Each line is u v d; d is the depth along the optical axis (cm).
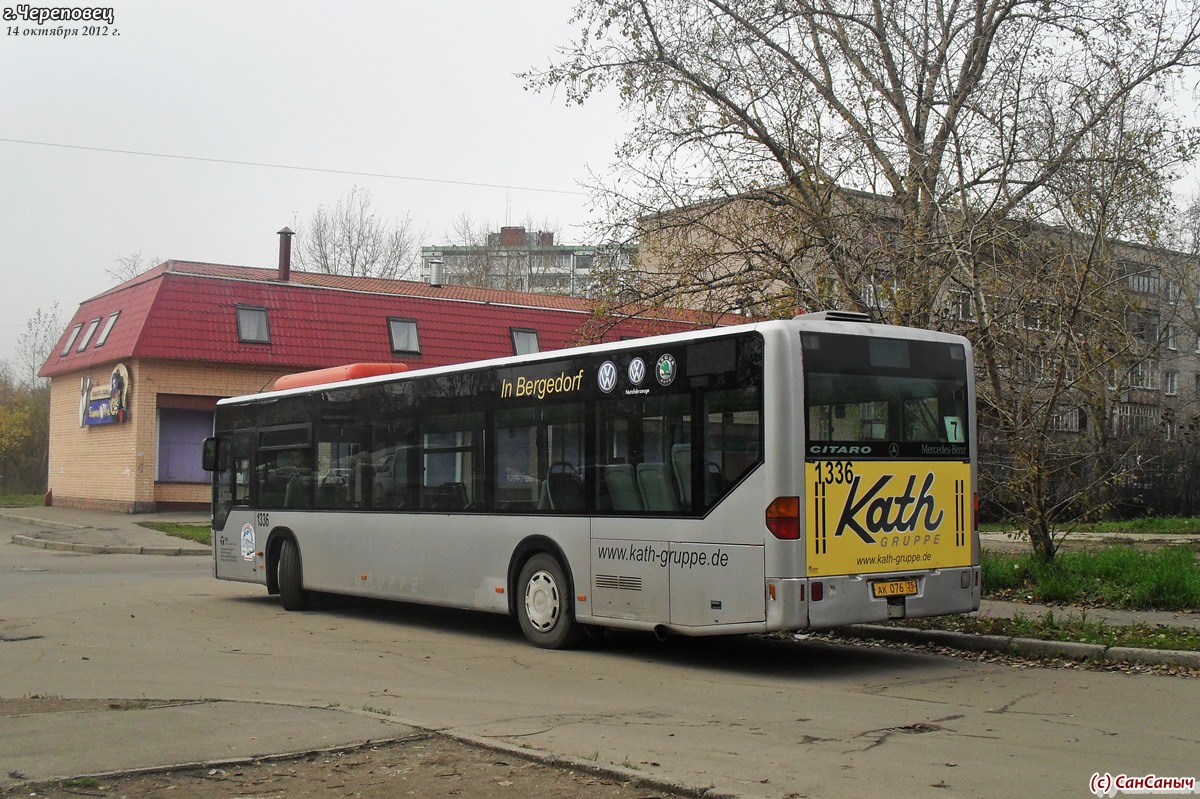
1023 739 741
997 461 1514
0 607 1563
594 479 1134
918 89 1653
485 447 1274
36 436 5756
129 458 3525
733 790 607
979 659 1109
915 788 617
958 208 1519
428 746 711
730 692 932
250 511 1672
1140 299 1597
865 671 1045
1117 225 1456
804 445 974
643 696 914
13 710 812
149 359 3444
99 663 1081
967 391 1099
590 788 620
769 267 1605
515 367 1243
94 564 2316
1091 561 1530
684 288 1662
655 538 1062
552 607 1181
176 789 614
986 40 1672
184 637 1280
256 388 3581
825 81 1711
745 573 980
